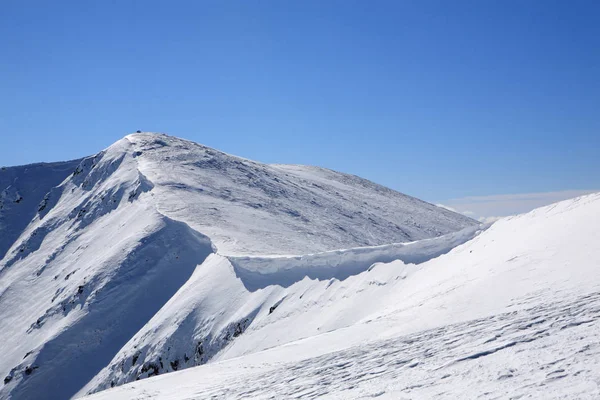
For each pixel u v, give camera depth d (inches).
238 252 2269.9
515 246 1018.1
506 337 430.0
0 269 3503.9
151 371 1694.1
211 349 1632.6
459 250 1325.0
